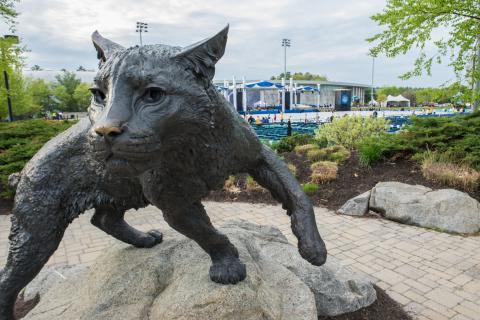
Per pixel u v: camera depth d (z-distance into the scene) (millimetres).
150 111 1365
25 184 2104
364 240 5172
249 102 49094
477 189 6355
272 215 6387
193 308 2084
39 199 2078
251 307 2119
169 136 1479
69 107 49781
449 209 5609
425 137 8047
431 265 4355
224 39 1506
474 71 6832
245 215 6395
